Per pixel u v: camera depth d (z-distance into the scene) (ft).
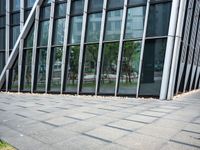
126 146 17.44
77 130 21.76
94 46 53.62
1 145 17.40
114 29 50.24
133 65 47.65
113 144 17.89
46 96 54.13
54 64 62.03
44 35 64.75
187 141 18.57
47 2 63.93
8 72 71.97
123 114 29.22
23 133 20.79
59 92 59.93
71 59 58.23
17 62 71.15
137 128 22.40
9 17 75.00
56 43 61.62
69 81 58.54
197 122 24.79
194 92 63.62
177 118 26.76
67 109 33.24
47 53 61.82
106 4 50.80
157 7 44.57
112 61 50.52
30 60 67.97
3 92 70.49
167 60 42.47
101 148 17.07
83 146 17.49
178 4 41.55
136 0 47.19
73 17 57.72
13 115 28.99
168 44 42.24
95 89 52.65
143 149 16.83
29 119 26.55
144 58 46.09
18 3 72.84
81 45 54.90
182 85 57.62
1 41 78.89
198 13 62.34
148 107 34.55
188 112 30.40
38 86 66.08
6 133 20.79
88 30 54.75
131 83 47.93
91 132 21.07
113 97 48.08
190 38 56.49
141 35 46.62
